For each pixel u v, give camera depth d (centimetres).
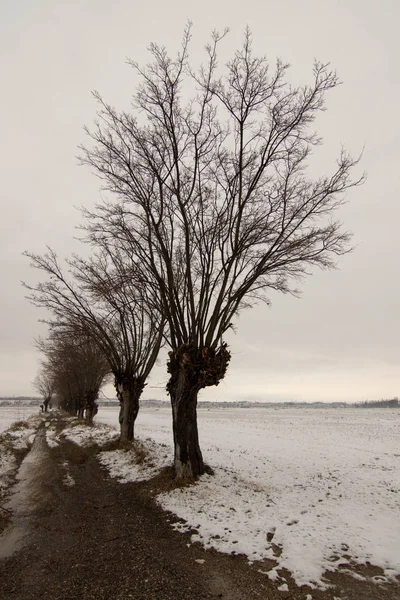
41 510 931
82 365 3644
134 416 1920
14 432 3005
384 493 1052
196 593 523
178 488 1030
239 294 1170
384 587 541
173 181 1107
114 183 1133
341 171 1062
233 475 1196
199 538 715
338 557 634
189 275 1120
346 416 6575
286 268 1205
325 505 920
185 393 1114
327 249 1137
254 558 631
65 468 1474
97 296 1694
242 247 1121
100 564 618
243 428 3409
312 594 522
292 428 3541
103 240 1272
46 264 1886
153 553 656
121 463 1466
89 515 884
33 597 521
